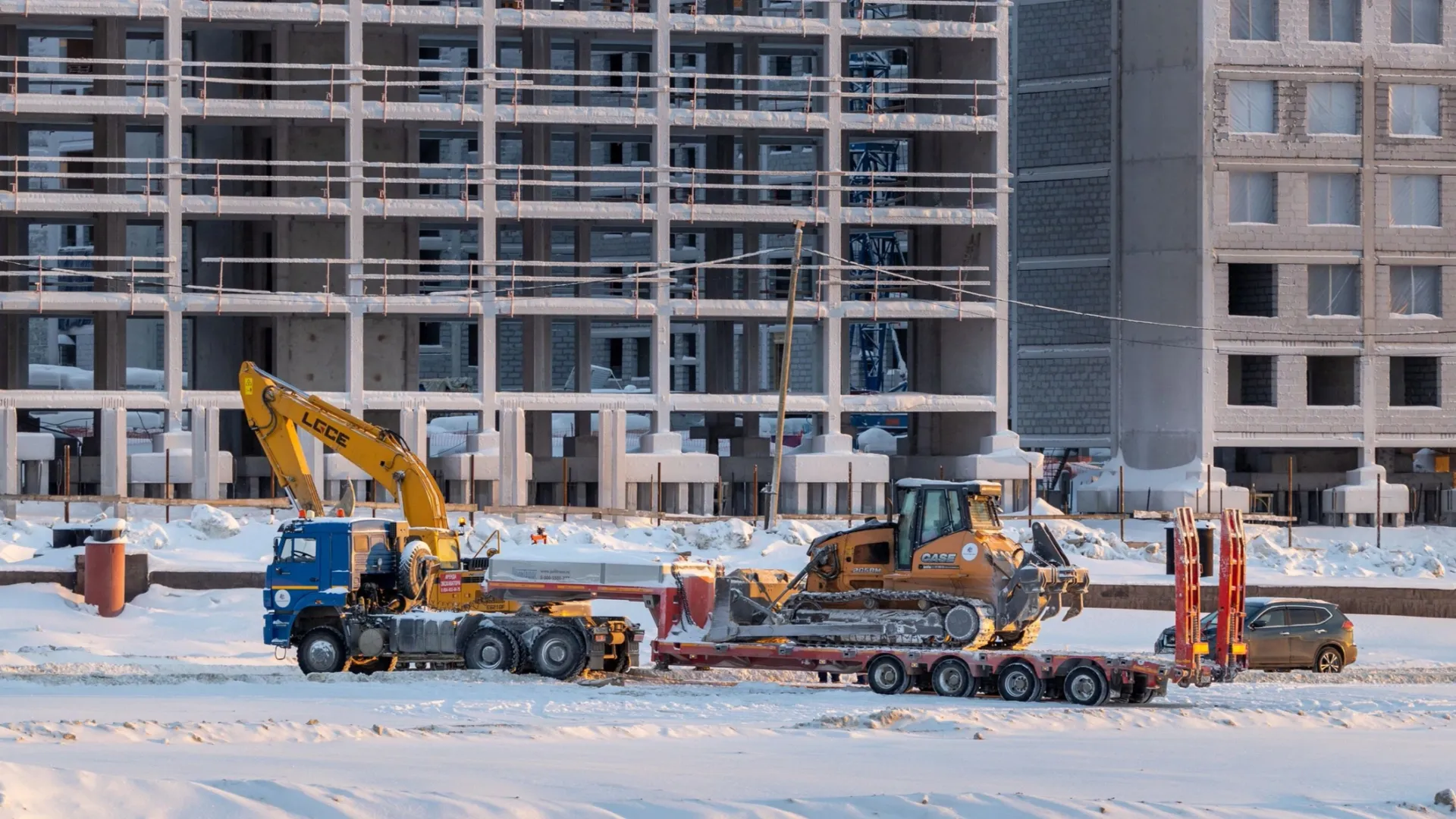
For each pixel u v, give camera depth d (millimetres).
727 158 161125
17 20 145125
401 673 71000
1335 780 42750
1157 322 158125
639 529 121062
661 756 45750
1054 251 165000
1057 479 168125
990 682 68375
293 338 150000
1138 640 95625
